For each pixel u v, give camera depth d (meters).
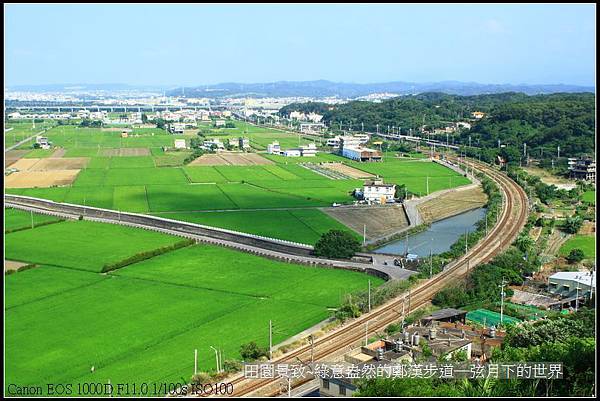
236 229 184.38
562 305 119.44
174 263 148.00
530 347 82.88
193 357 94.19
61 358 94.06
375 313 113.19
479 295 124.06
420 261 143.62
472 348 92.38
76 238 171.00
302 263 148.62
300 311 115.50
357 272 142.88
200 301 121.00
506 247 163.00
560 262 152.88
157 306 117.88
